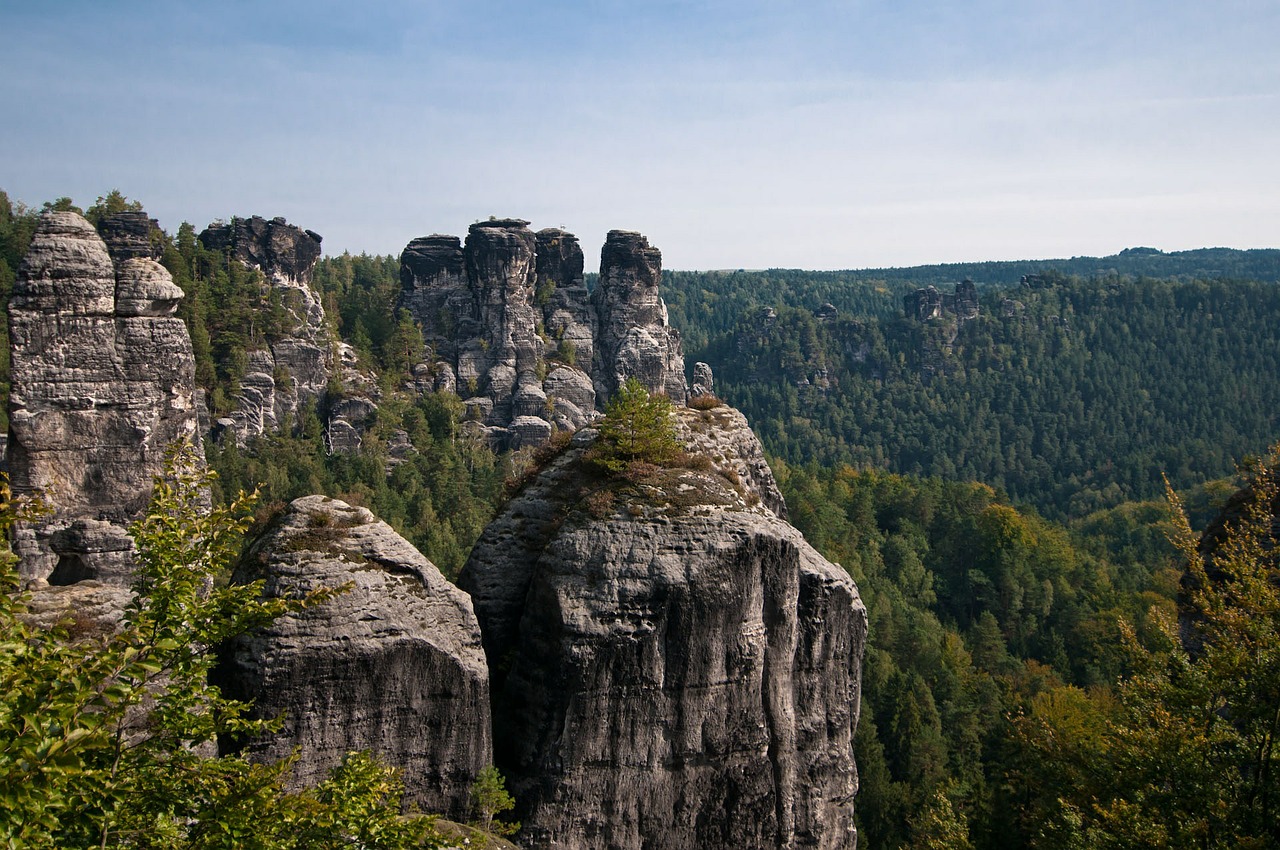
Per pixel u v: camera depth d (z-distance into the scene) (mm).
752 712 41438
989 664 109062
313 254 169500
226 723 22375
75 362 57531
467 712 37312
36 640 19109
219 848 19891
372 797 23156
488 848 35094
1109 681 104375
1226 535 46094
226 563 22453
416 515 111688
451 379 154375
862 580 120438
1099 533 193125
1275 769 31703
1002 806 56000
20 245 142375
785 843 41938
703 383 176750
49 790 15539
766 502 52781
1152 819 32562
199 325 131750
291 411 137250
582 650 39250
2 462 69562
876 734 82125
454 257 165375
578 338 162125
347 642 35281
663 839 40281
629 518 41719
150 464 59094
